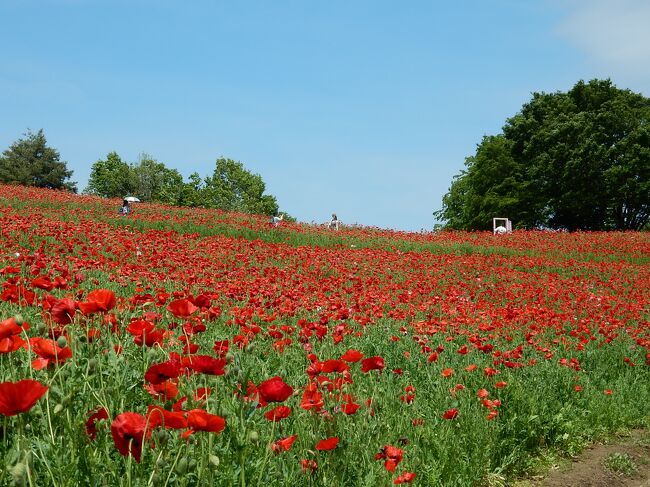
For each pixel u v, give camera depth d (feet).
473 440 17.38
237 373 10.14
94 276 31.07
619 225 179.63
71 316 10.27
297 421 12.80
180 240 61.00
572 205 172.45
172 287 31.24
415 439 15.89
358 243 85.76
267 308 27.55
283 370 16.99
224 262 50.75
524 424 19.66
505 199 179.32
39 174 259.60
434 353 21.01
